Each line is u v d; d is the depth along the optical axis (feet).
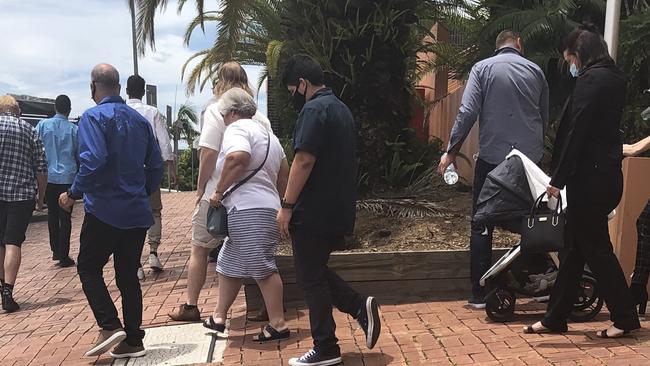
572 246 11.57
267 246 12.69
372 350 11.94
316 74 11.10
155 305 16.38
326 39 20.02
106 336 12.00
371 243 17.28
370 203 19.66
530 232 11.69
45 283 20.70
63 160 22.93
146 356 12.47
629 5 22.12
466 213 19.06
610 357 10.62
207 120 14.06
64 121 23.02
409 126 21.84
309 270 11.03
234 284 13.29
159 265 20.42
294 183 10.53
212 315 14.14
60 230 23.04
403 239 17.25
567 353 10.97
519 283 13.67
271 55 22.12
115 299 17.52
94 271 12.29
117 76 12.56
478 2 26.27
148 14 25.63
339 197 10.78
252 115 13.16
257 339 12.98
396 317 13.93
